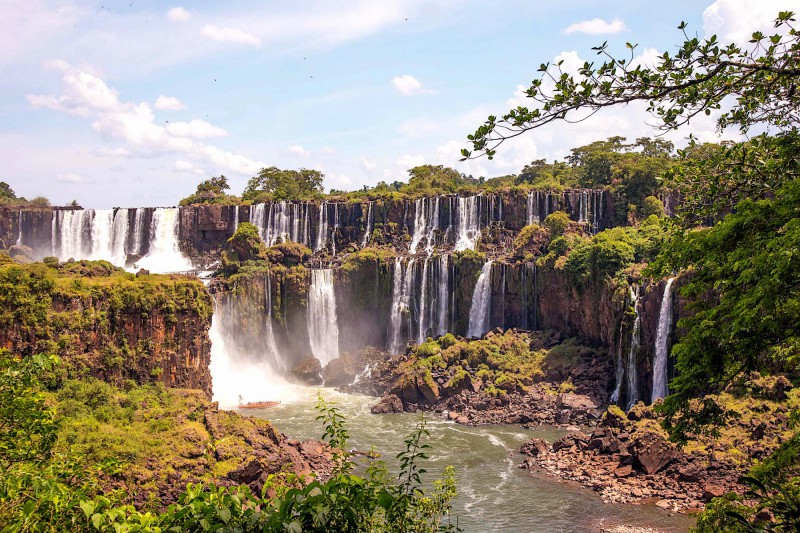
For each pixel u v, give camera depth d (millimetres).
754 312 17562
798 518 13406
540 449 69625
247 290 113875
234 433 62031
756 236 19094
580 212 124750
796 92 20859
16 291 69062
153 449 54969
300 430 80438
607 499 56219
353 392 101938
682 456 59688
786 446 21312
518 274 110000
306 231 132250
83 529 14867
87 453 51656
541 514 53688
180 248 131375
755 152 23562
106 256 129875
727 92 19125
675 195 121062
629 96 17531
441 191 145625
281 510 13867
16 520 14805
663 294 81312
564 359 95688
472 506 55719
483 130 16922
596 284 95625
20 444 19703
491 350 100750
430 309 116500
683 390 20500
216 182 165625
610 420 72062
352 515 14555
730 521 18844
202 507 13906
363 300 118375
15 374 19875
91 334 72625
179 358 80688
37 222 128250
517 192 126125
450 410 89438
